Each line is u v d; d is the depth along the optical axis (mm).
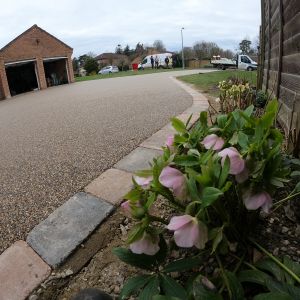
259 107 4082
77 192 2387
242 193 1222
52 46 21141
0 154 3895
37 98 12469
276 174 1227
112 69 40500
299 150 1966
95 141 3836
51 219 2027
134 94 8961
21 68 21000
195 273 1313
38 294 1471
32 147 4023
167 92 8594
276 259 1238
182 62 38844
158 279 1188
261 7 6246
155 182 1244
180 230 1048
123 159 2998
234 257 1390
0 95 16125
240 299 1053
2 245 1839
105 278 1511
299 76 2691
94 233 1851
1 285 1533
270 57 5234
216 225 1361
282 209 1684
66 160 3211
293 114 2492
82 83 19406
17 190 2607
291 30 3105
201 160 1282
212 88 8539
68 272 1574
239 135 1327
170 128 3996
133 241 1162
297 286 1140
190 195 1150
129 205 1269
